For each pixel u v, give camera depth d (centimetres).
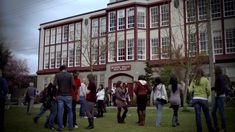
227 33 3528
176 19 3822
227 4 3556
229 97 2597
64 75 1101
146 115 1873
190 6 3619
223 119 1040
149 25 4116
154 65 3869
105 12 4619
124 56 4134
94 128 1195
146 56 4059
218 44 3575
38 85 5581
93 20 4797
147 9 4153
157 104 1290
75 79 1266
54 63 5391
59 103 1092
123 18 4222
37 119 1373
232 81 3406
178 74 3059
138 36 4069
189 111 2202
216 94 1060
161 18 4012
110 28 4362
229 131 1070
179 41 3741
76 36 5056
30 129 1161
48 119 1217
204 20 3522
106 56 4334
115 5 4309
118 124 1357
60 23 5319
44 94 1384
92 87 1201
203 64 3158
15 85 5056
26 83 5397
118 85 1439
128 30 4144
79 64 4941
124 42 4162
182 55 3284
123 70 4091
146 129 1162
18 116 1803
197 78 975
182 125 1310
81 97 1638
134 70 3981
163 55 3653
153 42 4056
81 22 4981
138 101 1314
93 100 1200
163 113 2047
